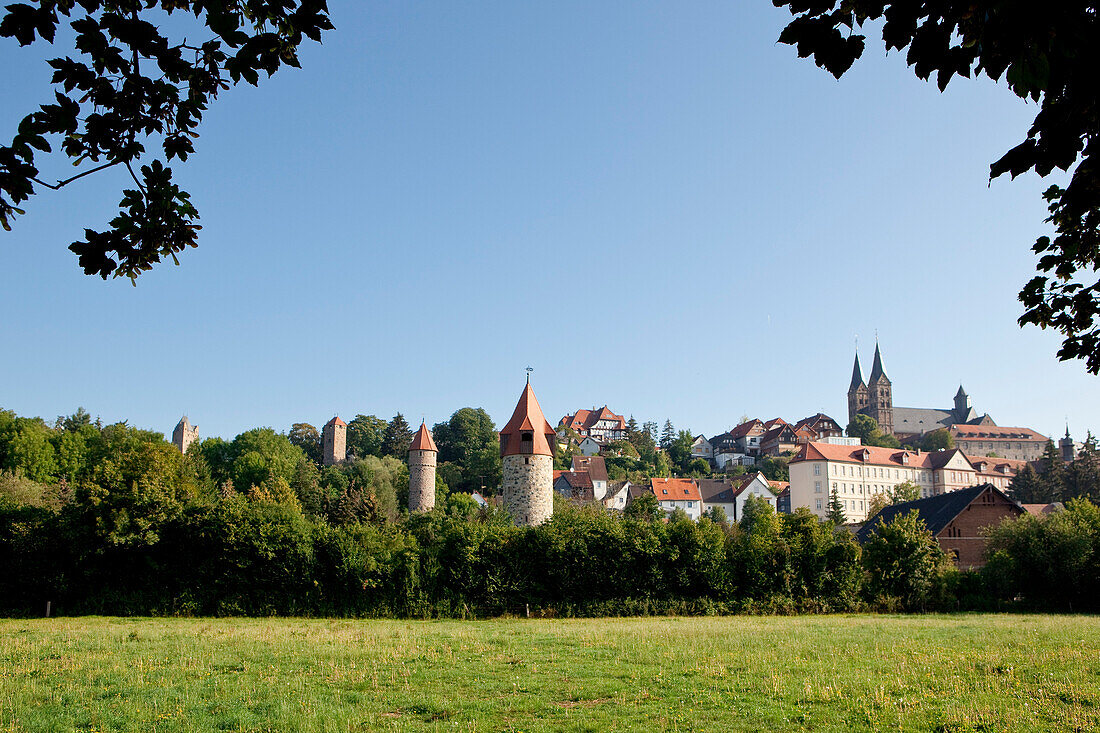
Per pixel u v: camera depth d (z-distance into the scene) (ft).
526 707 51.01
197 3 19.81
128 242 23.50
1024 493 393.50
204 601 129.70
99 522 129.39
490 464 427.74
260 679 60.54
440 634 94.94
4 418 294.66
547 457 212.23
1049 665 64.85
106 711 49.90
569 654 74.33
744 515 400.06
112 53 20.33
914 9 15.11
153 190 22.94
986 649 76.13
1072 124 17.12
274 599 131.03
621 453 558.15
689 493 427.74
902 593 149.89
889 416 625.41
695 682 58.85
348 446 504.43
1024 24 13.84
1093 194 19.84
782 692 54.44
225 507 136.98
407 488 368.89
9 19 19.02
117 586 131.34
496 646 80.53
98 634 92.53
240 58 20.44
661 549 143.64
